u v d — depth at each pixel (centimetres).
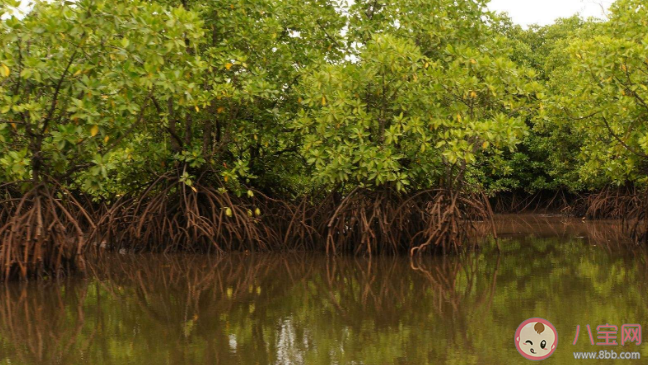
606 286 958
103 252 1377
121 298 916
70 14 930
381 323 759
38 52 980
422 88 1209
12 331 736
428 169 1291
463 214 1343
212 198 1359
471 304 850
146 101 1052
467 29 1335
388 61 1151
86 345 676
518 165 2642
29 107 916
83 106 938
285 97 1420
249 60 1366
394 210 1295
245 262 1250
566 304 835
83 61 1011
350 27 1406
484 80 1186
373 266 1184
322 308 843
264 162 1478
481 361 608
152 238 1365
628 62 1202
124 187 1427
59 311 834
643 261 1214
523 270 1119
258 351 648
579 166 2336
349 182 1386
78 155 1042
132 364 609
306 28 1414
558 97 1347
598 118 1375
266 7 1345
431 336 697
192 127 1420
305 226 1405
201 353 643
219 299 905
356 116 1198
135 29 958
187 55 1035
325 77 1192
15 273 1017
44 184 1028
